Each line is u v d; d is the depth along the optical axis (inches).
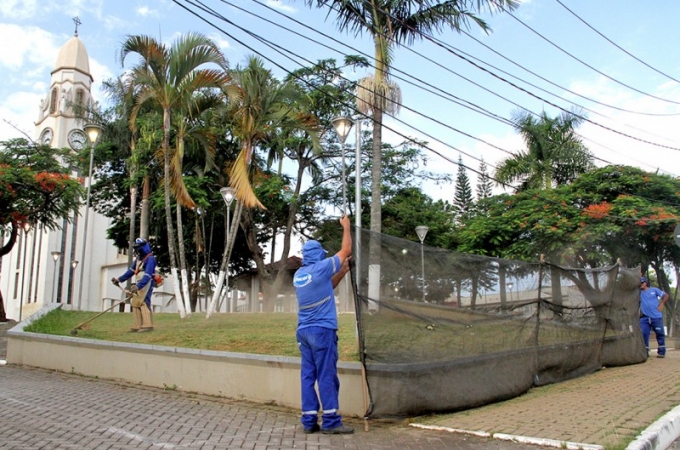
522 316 311.7
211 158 601.6
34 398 287.0
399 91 671.8
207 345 354.6
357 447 197.5
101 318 549.6
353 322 462.0
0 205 808.9
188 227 1107.3
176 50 493.0
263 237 1264.8
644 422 222.2
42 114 1620.3
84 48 1668.3
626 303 446.3
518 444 195.6
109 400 286.7
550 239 804.6
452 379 251.3
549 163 1014.4
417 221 1156.5
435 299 258.7
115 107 948.6
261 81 527.8
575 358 359.3
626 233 796.6
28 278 1593.3
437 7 666.8
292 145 1064.8
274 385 279.4
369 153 1151.0
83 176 1050.1
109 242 1600.6
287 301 1123.3
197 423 236.4
